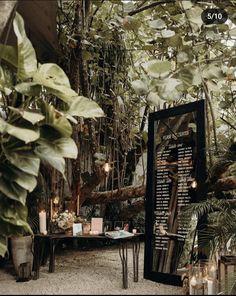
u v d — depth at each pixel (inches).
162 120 172.4
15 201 134.3
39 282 159.5
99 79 255.0
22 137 121.4
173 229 159.2
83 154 250.8
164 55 205.0
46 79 134.9
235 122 222.5
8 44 162.7
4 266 197.2
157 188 168.2
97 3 209.9
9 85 144.9
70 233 176.4
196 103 161.2
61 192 224.7
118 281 160.2
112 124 257.3
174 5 190.9
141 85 143.5
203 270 131.7
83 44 210.4
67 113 143.7
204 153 155.3
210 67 162.1
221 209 141.2
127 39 252.5
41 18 172.9
